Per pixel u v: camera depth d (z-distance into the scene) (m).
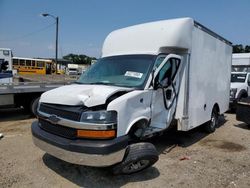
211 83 7.21
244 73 12.76
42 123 4.39
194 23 5.91
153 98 4.80
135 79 4.78
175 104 5.68
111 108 3.84
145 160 4.21
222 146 6.34
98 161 3.63
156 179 4.37
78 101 3.87
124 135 3.99
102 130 3.72
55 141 3.92
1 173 4.45
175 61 5.52
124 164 4.00
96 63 5.79
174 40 5.23
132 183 4.20
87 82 5.25
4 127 7.60
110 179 4.30
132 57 5.26
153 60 4.94
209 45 6.87
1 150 5.60
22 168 4.67
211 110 7.38
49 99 4.23
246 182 4.34
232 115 11.07
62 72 47.88
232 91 11.14
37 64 40.59
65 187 4.03
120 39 5.93
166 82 5.27
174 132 7.51
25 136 6.67
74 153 3.71
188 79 5.76
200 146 6.30
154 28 5.46
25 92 8.50
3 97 8.23
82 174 4.45
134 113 4.26
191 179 4.40
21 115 9.43
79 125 3.76
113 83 4.88
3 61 13.20
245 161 5.30
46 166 4.76
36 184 4.09
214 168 4.90
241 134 7.62
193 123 6.19
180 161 5.23
